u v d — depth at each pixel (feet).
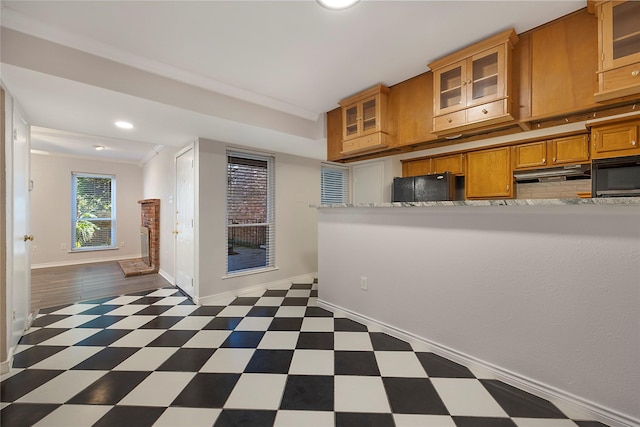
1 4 5.15
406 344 7.14
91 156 18.99
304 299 11.00
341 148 10.63
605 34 5.21
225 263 11.37
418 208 7.00
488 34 6.45
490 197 10.99
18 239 7.21
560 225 4.91
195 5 5.31
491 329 5.74
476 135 7.85
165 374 5.90
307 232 14.30
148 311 9.73
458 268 6.26
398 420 4.59
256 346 7.11
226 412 4.79
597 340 4.55
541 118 6.38
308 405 4.95
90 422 4.54
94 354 6.72
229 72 7.95
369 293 8.29
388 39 6.54
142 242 19.49
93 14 5.51
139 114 8.29
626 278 4.32
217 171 11.22
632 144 8.07
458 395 5.19
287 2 5.29
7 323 6.16
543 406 4.86
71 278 14.67
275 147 12.41
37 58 5.81
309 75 8.21
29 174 8.64
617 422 4.33
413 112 8.57
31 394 5.24
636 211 4.24
